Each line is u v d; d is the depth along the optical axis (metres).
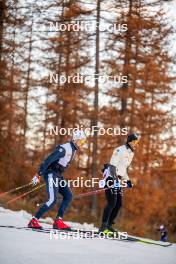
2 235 7.32
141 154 22.39
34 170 20.84
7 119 21.14
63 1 21.56
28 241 7.08
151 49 21.95
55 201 8.55
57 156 8.52
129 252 7.18
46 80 22.69
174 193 23.20
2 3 19.88
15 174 20.06
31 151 24.22
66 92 22.19
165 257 7.11
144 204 21.91
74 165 22.69
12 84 21.45
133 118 22.47
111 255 6.74
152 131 22.80
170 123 23.17
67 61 22.19
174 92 23.02
